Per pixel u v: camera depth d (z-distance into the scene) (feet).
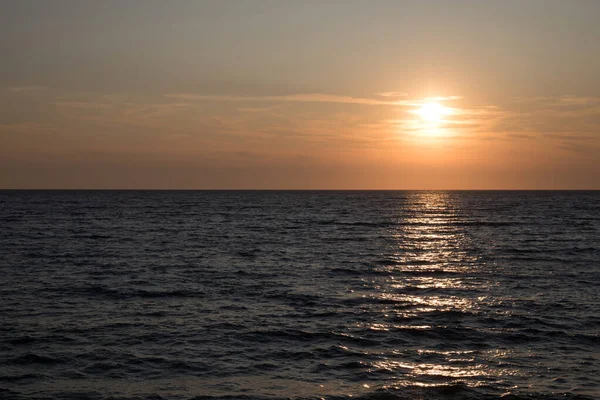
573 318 79.97
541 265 133.39
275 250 164.45
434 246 176.35
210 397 52.37
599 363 61.41
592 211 415.23
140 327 75.00
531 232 228.02
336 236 212.43
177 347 66.64
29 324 76.02
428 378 56.95
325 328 74.69
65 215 338.95
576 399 51.70
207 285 105.81
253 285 106.11
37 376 57.41
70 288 101.55
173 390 54.03
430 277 116.67
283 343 68.28
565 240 193.57
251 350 65.72
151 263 134.92
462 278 115.34
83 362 61.36
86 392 53.52
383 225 272.72
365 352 64.95
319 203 609.01
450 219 322.14
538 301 91.56
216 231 232.12
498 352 65.05
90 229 235.61
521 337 70.79
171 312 83.61
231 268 127.75
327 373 58.44
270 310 85.15
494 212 406.82
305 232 229.86
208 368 59.88
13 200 639.35
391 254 155.53
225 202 624.59
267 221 301.02
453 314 82.28
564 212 401.70
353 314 82.53
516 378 56.90
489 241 192.03
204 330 73.77
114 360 62.03
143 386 55.06
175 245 176.14
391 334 71.97
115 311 84.07
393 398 52.21
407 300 92.48
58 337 70.13
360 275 119.14
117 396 52.65
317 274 120.06
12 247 165.48
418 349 66.03
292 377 57.31
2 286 102.89
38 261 136.46
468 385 55.06
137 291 99.30
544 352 65.10
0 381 55.98
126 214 358.43
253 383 55.72
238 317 80.64
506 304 89.25
